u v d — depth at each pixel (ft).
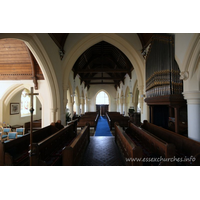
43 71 20.10
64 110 24.50
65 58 23.34
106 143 19.49
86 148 17.22
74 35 23.26
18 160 11.30
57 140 15.28
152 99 17.53
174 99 13.73
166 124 20.58
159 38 15.84
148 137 13.42
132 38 22.80
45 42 17.51
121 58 40.50
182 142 11.53
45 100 25.29
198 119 11.91
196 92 11.79
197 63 11.68
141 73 23.36
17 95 34.88
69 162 9.75
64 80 23.91
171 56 14.19
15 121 34.14
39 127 34.50
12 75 25.30
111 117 34.12
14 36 13.17
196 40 10.98
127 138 12.10
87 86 69.36
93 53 42.24
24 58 24.23
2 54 23.48
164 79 14.89
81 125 31.99
